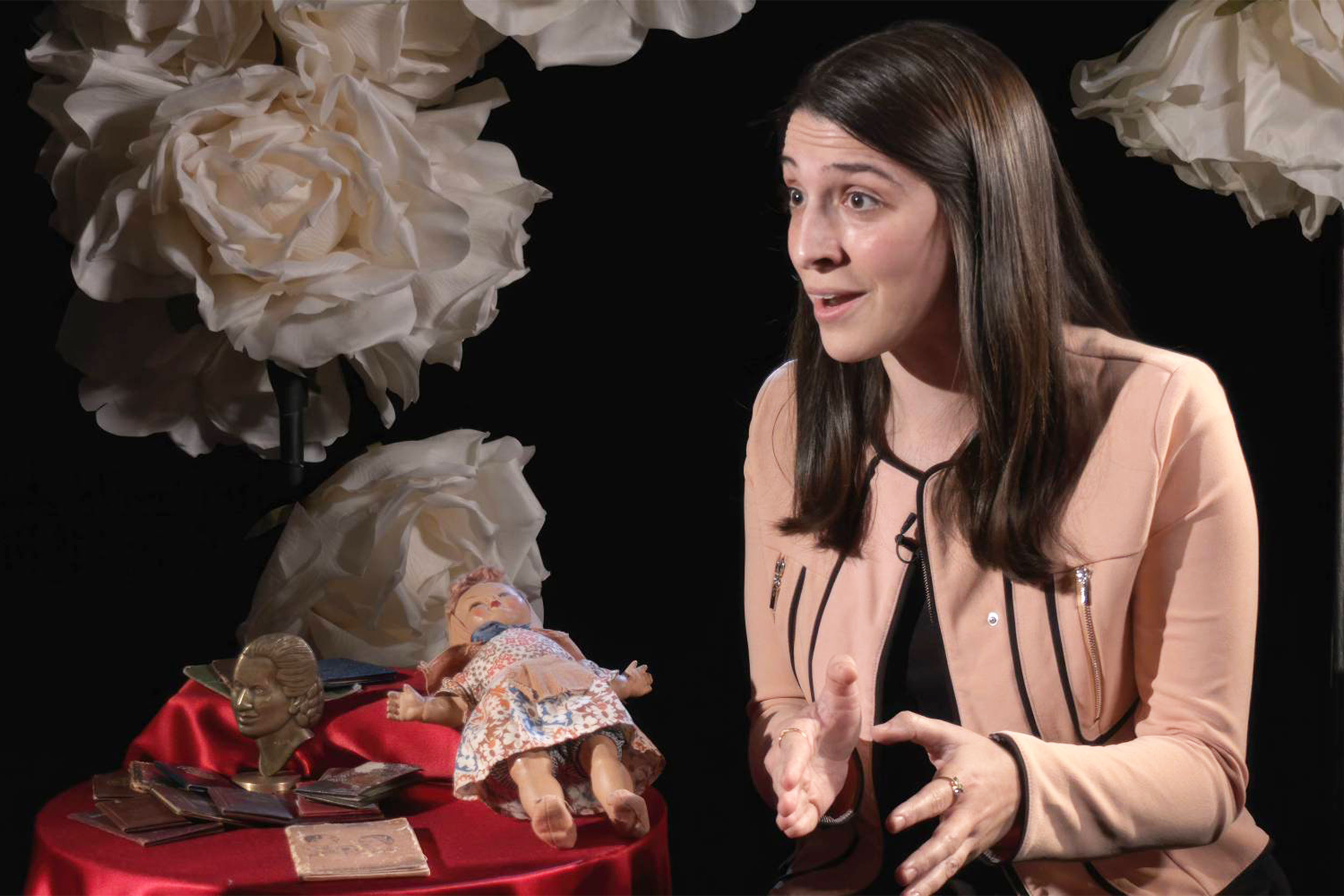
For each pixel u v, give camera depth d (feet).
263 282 5.52
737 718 7.92
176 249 5.37
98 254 5.39
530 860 4.51
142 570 6.98
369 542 5.90
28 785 6.93
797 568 5.21
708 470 7.81
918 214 4.35
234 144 5.36
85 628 6.97
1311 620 7.50
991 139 4.37
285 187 5.39
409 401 6.12
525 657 4.90
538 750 4.70
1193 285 7.49
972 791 4.01
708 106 7.65
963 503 4.70
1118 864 4.62
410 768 5.17
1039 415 4.53
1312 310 7.35
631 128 7.64
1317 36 5.44
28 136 6.82
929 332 4.75
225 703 5.50
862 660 4.92
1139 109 5.87
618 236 7.70
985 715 4.69
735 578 7.87
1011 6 7.54
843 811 4.85
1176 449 4.50
